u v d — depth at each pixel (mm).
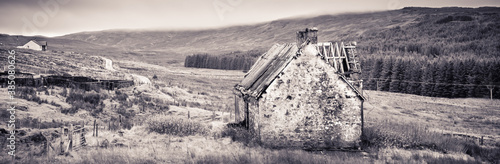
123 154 16859
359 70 26672
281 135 22438
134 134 23031
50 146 17500
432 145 25609
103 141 20094
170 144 20266
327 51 27250
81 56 105812
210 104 52031
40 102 31531
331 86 22984
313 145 22844
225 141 22031
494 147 30297
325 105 22953
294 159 17672
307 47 22734
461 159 21453
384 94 101875
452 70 99688
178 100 49000
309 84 22750
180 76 123688
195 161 16406
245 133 23203
